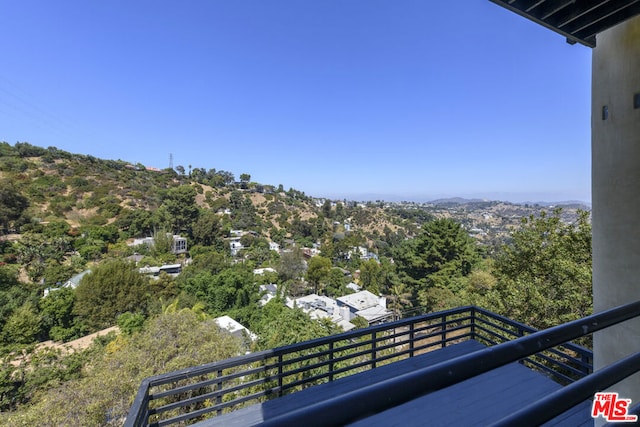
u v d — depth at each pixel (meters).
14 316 13.99
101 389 4.75
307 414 0.33
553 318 6.44
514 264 8.28
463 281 14.96
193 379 4.48
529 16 1.58
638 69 1.45
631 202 1.47
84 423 4.38
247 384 2.12
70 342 15.22
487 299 8.25
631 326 1.46
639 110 1.44
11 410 7.80
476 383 2.40
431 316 2.83
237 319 18.75
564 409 0.48
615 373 0.57
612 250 1.57
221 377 2.01
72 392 4.74
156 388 4.35
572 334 0.59
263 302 23.31
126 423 1.42
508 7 1.53
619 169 1.53
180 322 6.77
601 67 1.65
